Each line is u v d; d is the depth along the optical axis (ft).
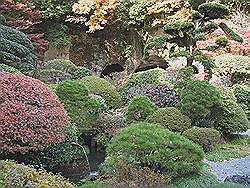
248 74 34.45
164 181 13.03
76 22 39.70
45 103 18.12
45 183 12.74
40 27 40.29
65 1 40.37
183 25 24.93
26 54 30.40
